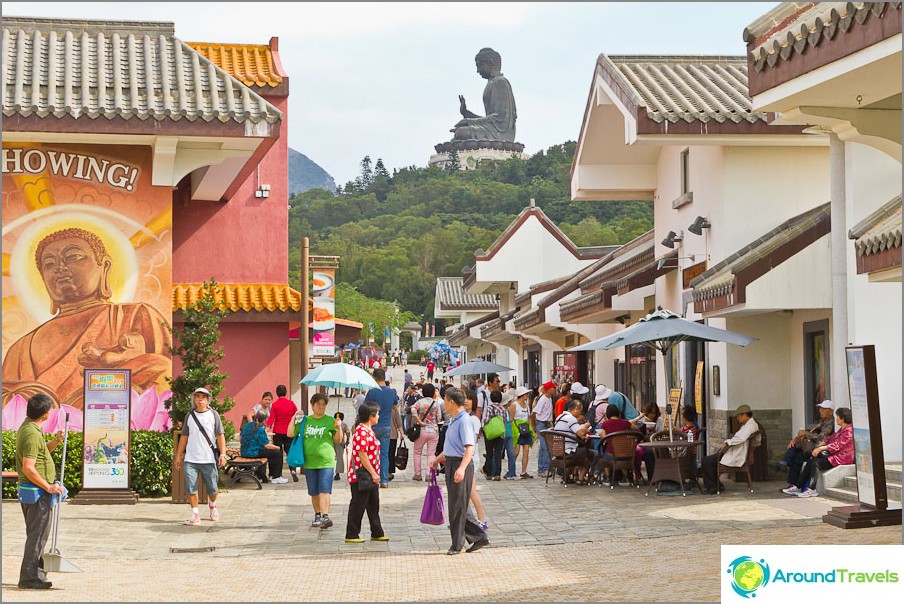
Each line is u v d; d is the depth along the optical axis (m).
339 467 20.88
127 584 10.29
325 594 9.71
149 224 17.67
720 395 19.33
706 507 15.07
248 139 17.22
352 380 18.48
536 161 162.75
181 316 23.25
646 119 17.97
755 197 19.11
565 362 34.94
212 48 26.83
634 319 26.50
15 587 10.06
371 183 178.00
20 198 17.30
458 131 188.38
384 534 13.59
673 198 22.67
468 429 12.24
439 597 9.45
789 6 12.98
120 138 16.91
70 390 17.31
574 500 16.75
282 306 23.77
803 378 18.38
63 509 15.66
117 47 18.28
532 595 9.37
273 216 25.62
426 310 127.06
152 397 17.58
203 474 14.79
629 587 9.52
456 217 148.62
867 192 15.73
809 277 16.81
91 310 17.45
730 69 21.28
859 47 11.07
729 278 17.16
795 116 13.34
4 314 17.17
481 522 12.62
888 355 15.72
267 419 20.44
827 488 15.44
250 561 11.84
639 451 18.48
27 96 16.48
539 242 46.16
